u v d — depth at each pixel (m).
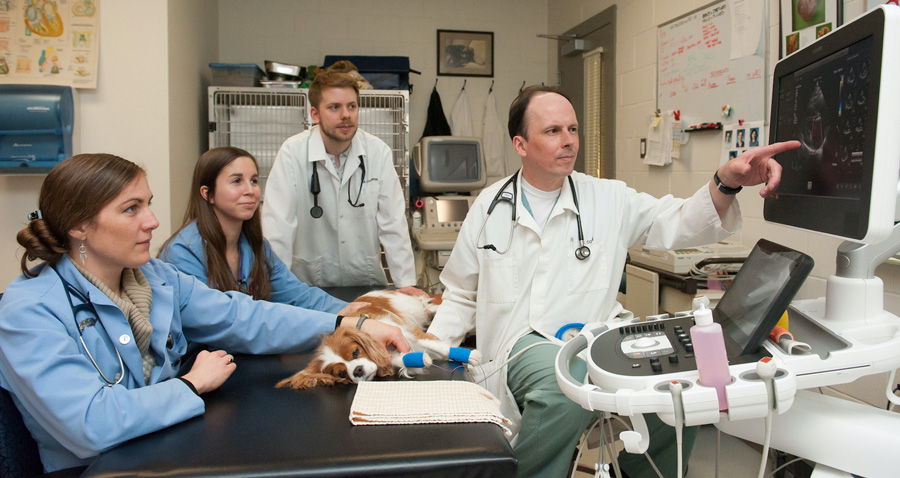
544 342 1.51
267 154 3.67
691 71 2.90
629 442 0.92
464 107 4.52
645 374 0.96
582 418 1.38
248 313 1.48
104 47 2.94
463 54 4.57
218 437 1.01
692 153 2.92
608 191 1.78
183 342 1.39
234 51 4.29
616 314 1.76
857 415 0.97
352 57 3.98
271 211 2.34
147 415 1.02
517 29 4.66
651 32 3.26
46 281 1.10
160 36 2.99
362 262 2.65
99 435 0.98
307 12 4.35
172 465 0.91
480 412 1.08
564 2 4.38
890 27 0.82
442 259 3.52
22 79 2.88
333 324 1.49
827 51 1.05
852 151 0.94
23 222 2.95
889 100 0.83
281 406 1.15
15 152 2.78
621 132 3.63
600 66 3.85
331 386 1.27
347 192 2.49
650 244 1.69
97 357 1.11
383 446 0.96
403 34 4.49
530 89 1.70
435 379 1.34
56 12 2.90
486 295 1.79
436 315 1.85
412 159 4.36
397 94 3.83
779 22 2.34
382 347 1.37
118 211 1.10
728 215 1.48
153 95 3.00
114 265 1.17
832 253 2.12
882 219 0.86
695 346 0.87
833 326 1.07
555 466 1.44
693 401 0.85
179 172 3.21
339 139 2.31
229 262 1.88
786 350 0.96
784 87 1.28
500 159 4.60
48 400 0.99
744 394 0.84
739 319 1.07
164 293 1.31
